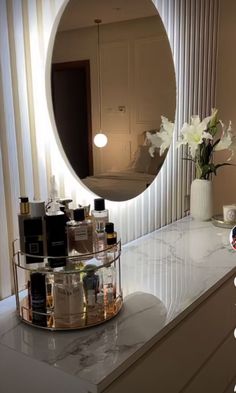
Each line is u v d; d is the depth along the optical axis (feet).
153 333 3.38
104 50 4.96
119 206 5.66
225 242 5.84
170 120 6.62
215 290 4.51
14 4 3.86
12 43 3.89
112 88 5.17
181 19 6.62
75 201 4.82
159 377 3.53
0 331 3.48
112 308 3.77
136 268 4.87
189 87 7.13
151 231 6.46
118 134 5.37
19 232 3.71
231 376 5.25
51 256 3.50
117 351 3.14
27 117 4.13
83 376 2.85
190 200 7.20
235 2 7.64
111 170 5.34
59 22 4.33
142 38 5.60
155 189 6.44
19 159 4.09
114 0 5.04
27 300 3.92
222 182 8.42
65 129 4.53
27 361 3.13
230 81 7.98
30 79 4.11
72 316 3.52
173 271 4.75
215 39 7.81
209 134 6.10
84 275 3.61
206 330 4.41
